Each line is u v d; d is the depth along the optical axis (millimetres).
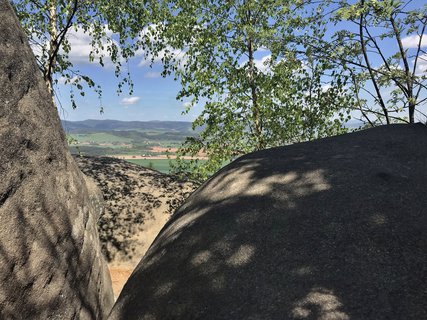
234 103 8570
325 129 8023
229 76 8734
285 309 1857
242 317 1887
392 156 3004
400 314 1703
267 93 8219
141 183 8438
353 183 2656
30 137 2477
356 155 3090
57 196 2717
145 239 7293
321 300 1846
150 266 2658
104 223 7297
